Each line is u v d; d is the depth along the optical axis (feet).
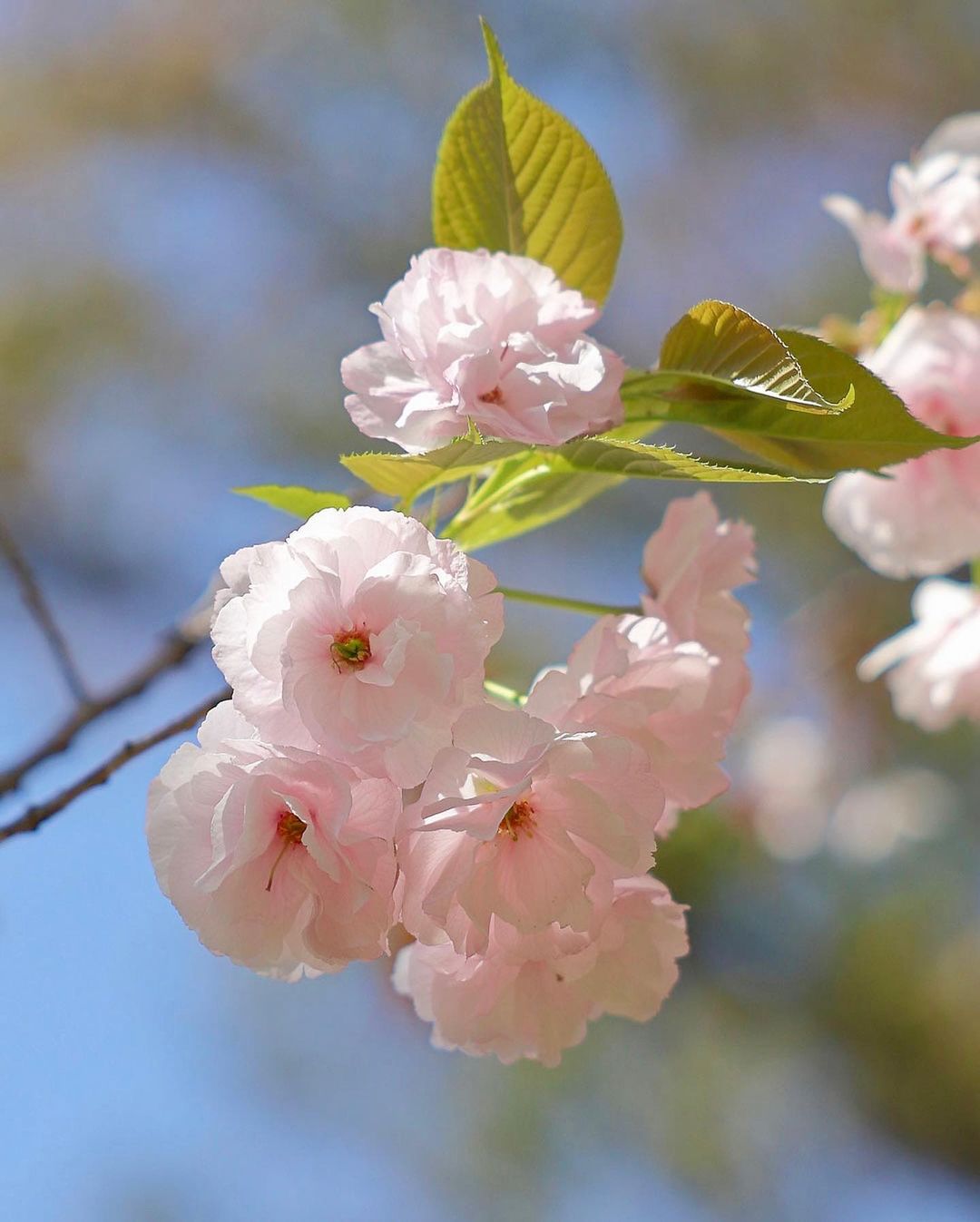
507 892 6.14
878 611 21.98
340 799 5.68
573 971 6.56
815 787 21.47
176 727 7.62
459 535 7.86
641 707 6.26
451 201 8.01
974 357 9.92
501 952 6.36
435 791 5.76
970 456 10.10
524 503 7.82
